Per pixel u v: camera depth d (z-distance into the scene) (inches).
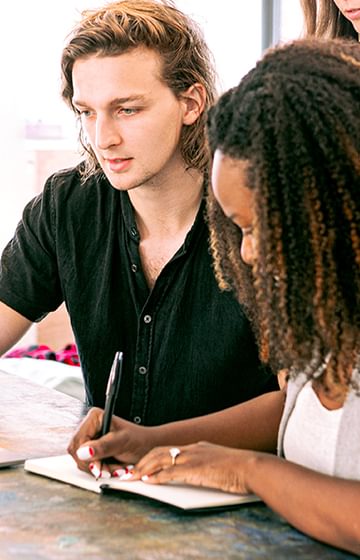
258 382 77.1
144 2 74.2
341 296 49.0
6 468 65.6
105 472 62.3
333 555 51.3
